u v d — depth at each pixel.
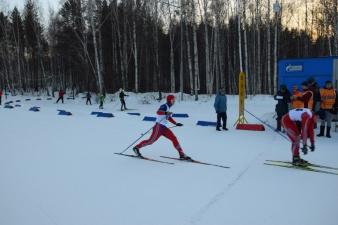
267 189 5.75
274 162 7.56
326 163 7.46
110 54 39.81
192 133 11.86
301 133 7.02
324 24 30.19
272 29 36.84
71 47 36.75
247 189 5.76
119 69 39.69
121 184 6.08
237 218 4.58
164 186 5.96
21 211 4.86
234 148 9.15
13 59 47.81
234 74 37.47
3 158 8.12
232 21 35.84
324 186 5.90
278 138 10.58
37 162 7.71
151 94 30.45
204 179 6.36
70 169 7.11
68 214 4.75
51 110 22.17
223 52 36.62
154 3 32.44
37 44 44.28
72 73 45.62
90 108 25.05
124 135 11.60
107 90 39.94
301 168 7.04
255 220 4.51
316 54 41.22
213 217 4.62
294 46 45.19
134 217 4.64
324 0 26.41
